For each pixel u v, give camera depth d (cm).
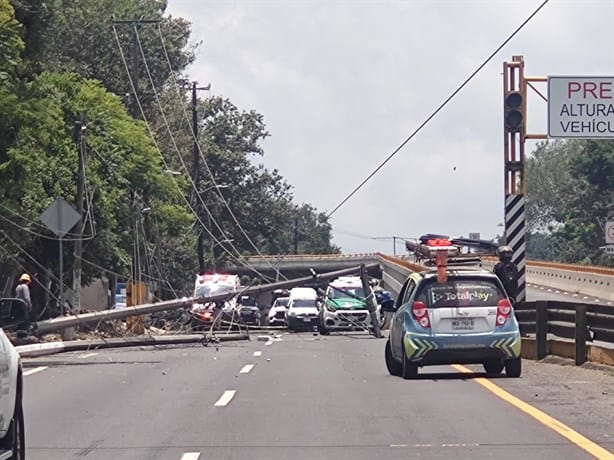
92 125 4362
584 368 2045
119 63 7250
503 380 1862
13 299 1034
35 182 3709
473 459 1120
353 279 4697
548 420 1385
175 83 8081
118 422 1427
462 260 2580
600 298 5431
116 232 4762
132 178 4634
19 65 2969
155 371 2177
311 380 1945
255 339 3891
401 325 1919
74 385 1900
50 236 4003
